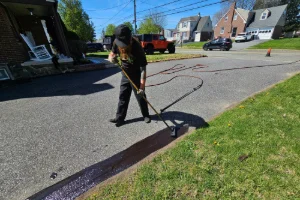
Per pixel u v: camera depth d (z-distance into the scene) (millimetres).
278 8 27953
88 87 4590
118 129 2473
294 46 15875
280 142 1904
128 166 1755
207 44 19297
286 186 1398
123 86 2371
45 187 1554
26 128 2553
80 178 1639
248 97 3301
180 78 5211
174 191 1412
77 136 2320
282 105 2826
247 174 1525
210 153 1805
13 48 5520
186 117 2738
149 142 2148
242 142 1940
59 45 7930
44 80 5461
